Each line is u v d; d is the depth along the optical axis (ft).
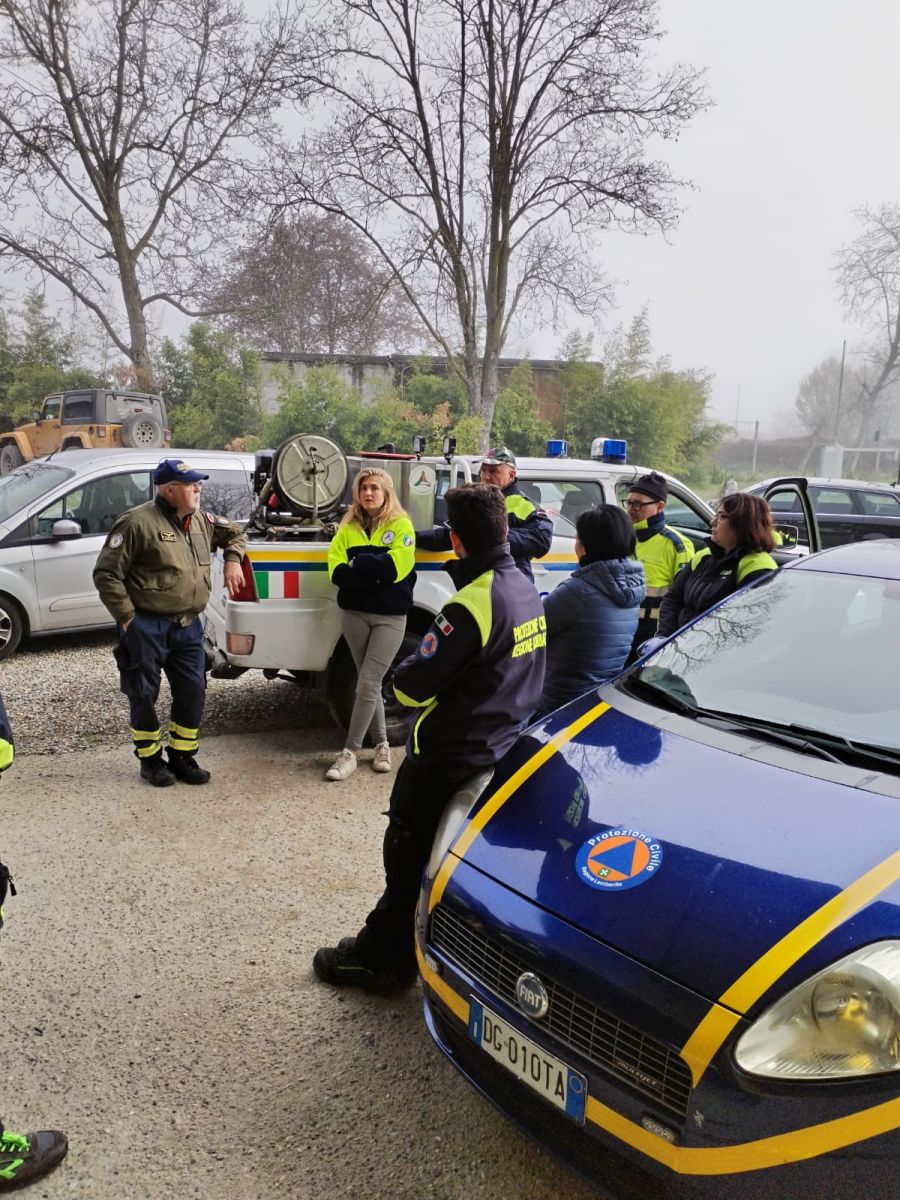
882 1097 5.34
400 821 9.32
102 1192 7.30
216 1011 9.64
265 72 50.47
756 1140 5.50
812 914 5.98
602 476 20.79
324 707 20.63
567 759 8.41
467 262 47.09
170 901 11.84
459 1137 7.98
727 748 8.09
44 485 25.20
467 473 18.76
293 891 12.20
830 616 9.84
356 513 15.57
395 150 45.32
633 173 45.96
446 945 7.58
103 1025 9.34
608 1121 6.11
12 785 15.52
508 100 42.96
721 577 13.84
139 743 15.57
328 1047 9.13
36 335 95.61
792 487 21.44
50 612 24.62
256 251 70.54
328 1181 7.48
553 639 11.49
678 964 6.01
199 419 75.77
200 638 15.65
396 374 79.87
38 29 69.26
